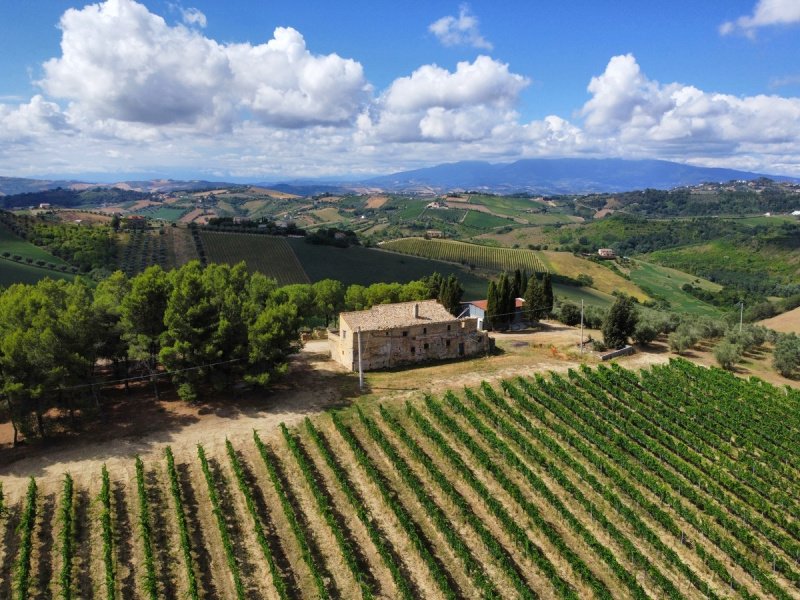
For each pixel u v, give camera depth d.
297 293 89.19
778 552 38.00
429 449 48.47
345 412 54.66
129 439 48.47
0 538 36.56
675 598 32.44
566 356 74.88
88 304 60.38
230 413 54.09
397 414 54.56
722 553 37.28
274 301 73.75
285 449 47.25
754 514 42.09
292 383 62.56
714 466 47.44
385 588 33.31
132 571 34.22
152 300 55.03
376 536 35.88
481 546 36.91
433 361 71.94
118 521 38.25
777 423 54.22
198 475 43.41
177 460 45.31
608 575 34.72
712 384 63.84
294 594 32.81
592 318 97.19
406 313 72.81
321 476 43.94
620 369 66.12
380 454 47.34
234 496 41.09
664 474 44.88
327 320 97.50
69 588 31.84
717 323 90.19
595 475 45.72
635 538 38.47
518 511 40.50
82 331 50.72
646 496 43.31
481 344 75.56
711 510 40.47
